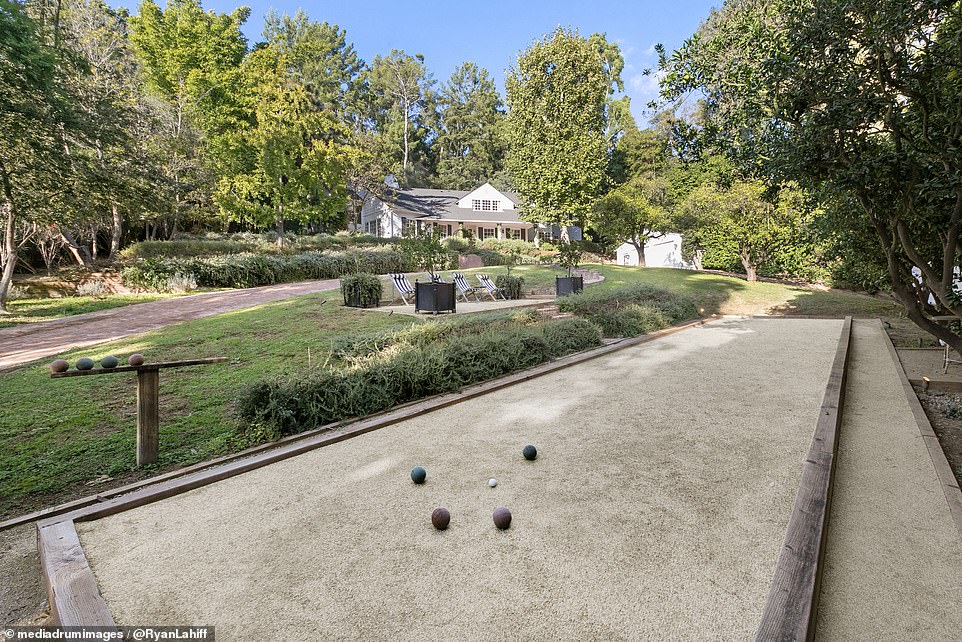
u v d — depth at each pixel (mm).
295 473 3256
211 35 25375
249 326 8109
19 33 11062
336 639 1725
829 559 2303
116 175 14734
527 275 18297
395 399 4785
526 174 32500
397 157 54219
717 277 20375
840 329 10180
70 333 8781
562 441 3760
